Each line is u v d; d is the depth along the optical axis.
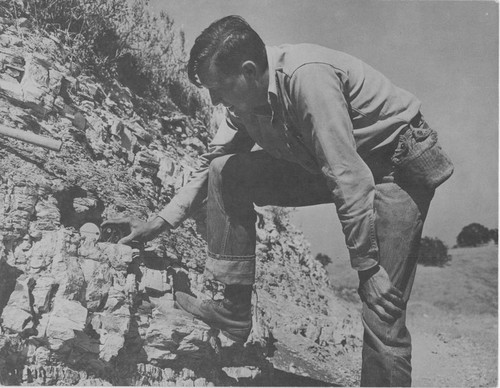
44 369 3.25
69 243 3.49
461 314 4.89
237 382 3.86
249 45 3.30
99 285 3.50
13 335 3.19
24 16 4.34
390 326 3.47
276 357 4.16
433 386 4.44
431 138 3.49
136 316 3.63
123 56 4.80
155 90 4.95
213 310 3.81
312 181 3.72
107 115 4.39
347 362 4.46
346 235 3.32
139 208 4.07
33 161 3.73
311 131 3.28
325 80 3.25
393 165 3.49
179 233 4.27
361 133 3.39
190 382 3.70
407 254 3.52
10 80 3.91
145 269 3.82
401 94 3.56
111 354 3.39
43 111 3.95
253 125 3.57
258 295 4.56
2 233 3.35
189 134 4.96
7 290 3.27
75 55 4.48
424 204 3.55
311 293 4.81
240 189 3.73
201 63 3.37
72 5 4.60
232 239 3.77
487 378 4.55
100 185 3.99
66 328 3.26
